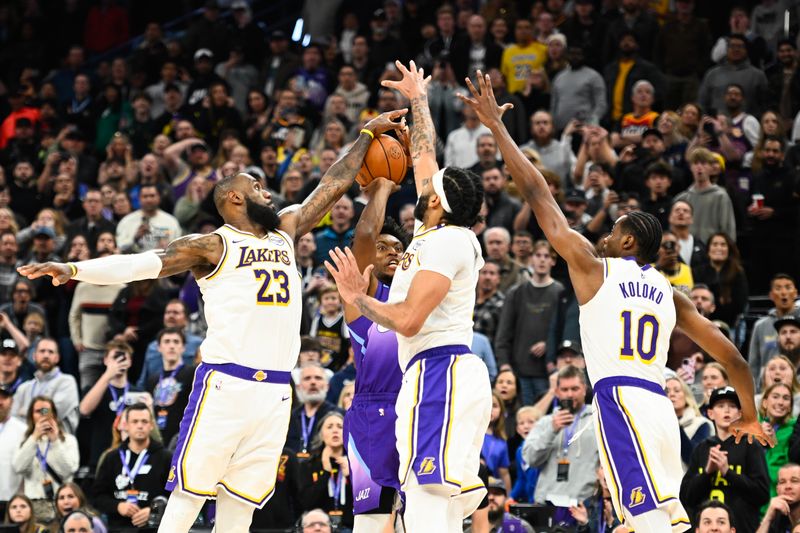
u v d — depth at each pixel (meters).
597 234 16.75
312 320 16.52
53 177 22.25
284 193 19.27
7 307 18.00
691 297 15.03
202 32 26.19
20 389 15.93
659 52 21.80
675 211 16.45
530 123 21.14
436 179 7.86
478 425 7.80
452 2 24.62
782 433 12.71
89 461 16.02
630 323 8.16
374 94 22.42
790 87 20.48
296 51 26.11
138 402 13.57
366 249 8.75
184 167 21.53
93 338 17.97
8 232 19.59
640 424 8.00
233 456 8.03
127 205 20.42
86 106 25.98
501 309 16.22
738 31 21.62
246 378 7.93
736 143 19.11
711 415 12.34
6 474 14.51
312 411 13.88
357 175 9.07
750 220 18.22
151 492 13.38
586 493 12.77
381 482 8.46
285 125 21.59
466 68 22.45
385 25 24.03
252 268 8.03
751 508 11.83
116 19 29.39
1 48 30.28
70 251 18.56
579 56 20.92
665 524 7.89
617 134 19.84
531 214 17.77
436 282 7.57
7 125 25.62
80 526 12.16
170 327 15.80
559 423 12.92
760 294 18.28
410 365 7.84
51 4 30.36
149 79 25.77
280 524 13.05
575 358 14.29
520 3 24.98
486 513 9.36
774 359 13.28
